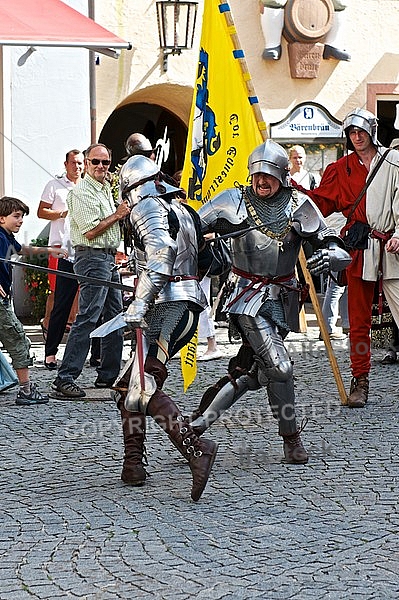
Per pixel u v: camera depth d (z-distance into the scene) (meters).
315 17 15.90
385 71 16.50
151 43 15.30
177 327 6.60
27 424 8.47
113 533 5.83
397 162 8.95
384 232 9.02
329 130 16.09
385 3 16.41
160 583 5.10
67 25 11.70
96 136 14.84
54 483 6.82
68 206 9.48
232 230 6.93
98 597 4.94
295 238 6.99
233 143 8.65
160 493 6.58
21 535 5.82
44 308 13.78
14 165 14.32
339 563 5.34
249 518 6.07
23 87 14.29
